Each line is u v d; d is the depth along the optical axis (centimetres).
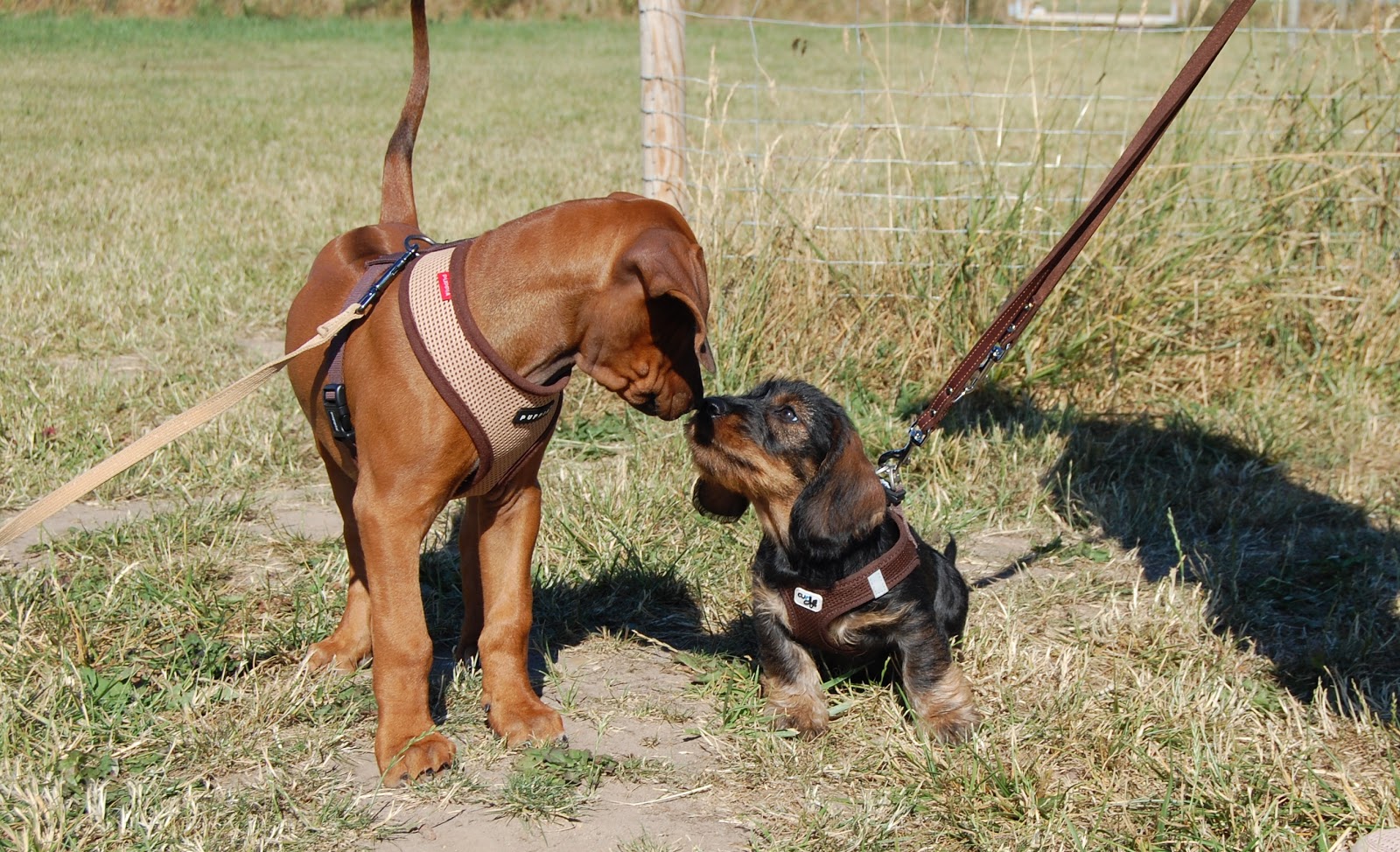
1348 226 639
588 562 441
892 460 386
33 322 695
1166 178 624
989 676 371
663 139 630
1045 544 479
